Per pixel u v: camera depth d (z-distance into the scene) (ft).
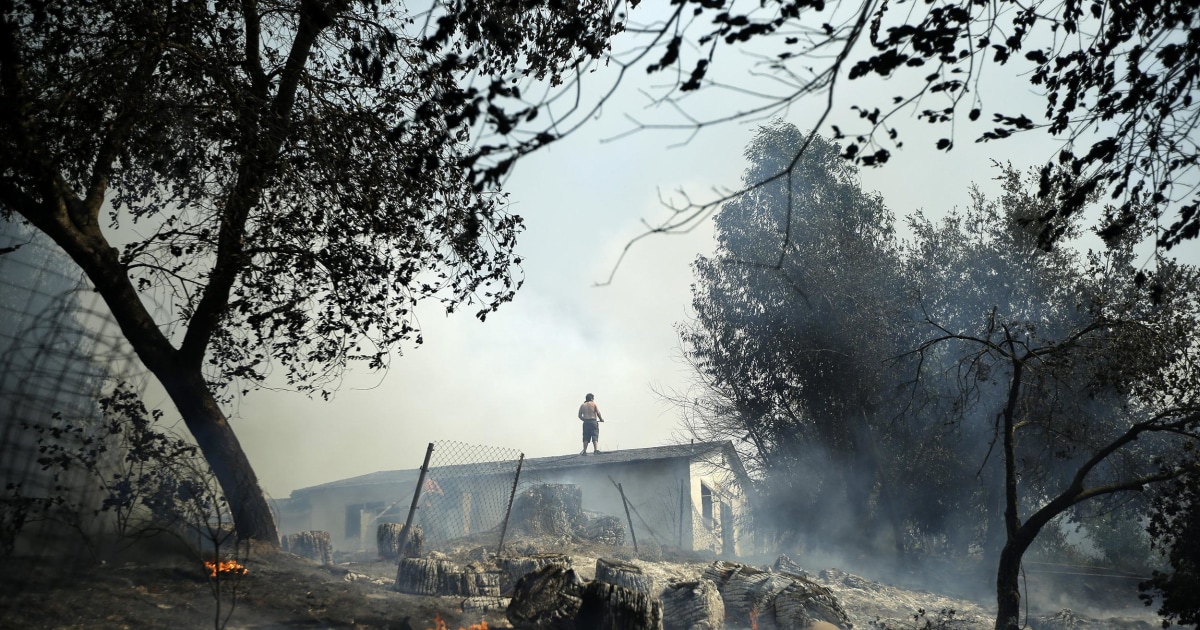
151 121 32.42
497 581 30.86
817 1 12.57
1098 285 65.62
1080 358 38.47
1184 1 16.10
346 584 30.37
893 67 15.33
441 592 30.12
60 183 33.37
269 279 36.35
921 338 77.10
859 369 76.95
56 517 26.03
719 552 91.20
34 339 24.56
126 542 29.14
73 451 25.96
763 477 86.33
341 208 37.14
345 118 35.27
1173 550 32.04
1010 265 74.84
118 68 31.40
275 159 34.63
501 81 12.10
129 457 28.32
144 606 23.61
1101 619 49.55
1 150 29.96
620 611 23.17
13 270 25.94
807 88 11.21
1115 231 18.31
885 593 49.37
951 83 16.01
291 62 35.40
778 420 82.38
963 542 80.84
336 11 32.50
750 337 82.64
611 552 50.31
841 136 15.28
